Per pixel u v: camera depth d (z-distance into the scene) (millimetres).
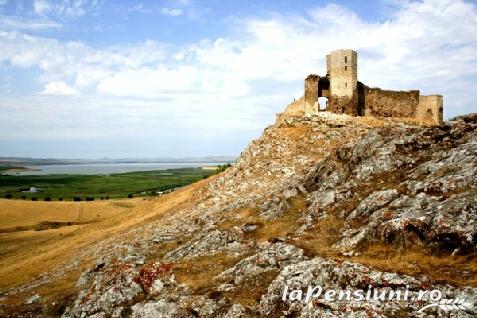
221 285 26000
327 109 70688
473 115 37781
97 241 61219
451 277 20312
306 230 32812
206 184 69250
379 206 30406
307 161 57750
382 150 38188
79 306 29828
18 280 53375
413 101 71875
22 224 103500
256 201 45125
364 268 22516
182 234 46781
